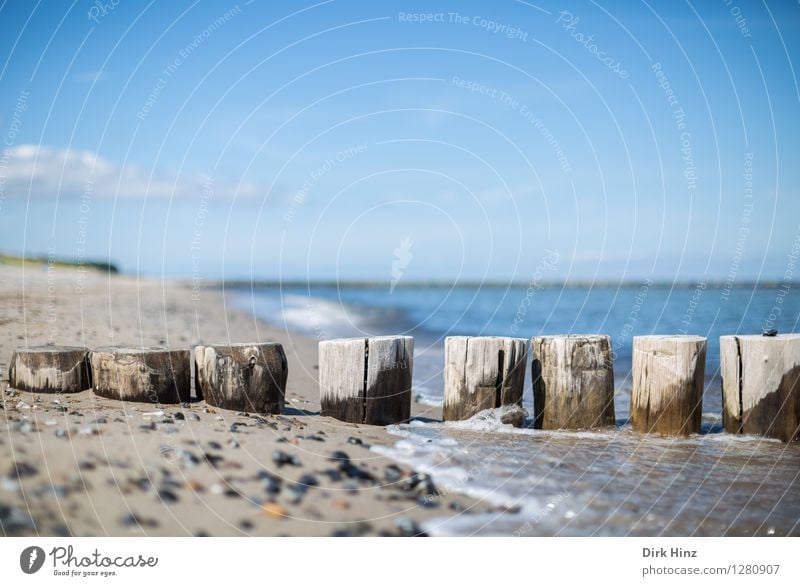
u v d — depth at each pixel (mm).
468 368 7852
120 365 7527
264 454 5980
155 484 5293
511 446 7059
